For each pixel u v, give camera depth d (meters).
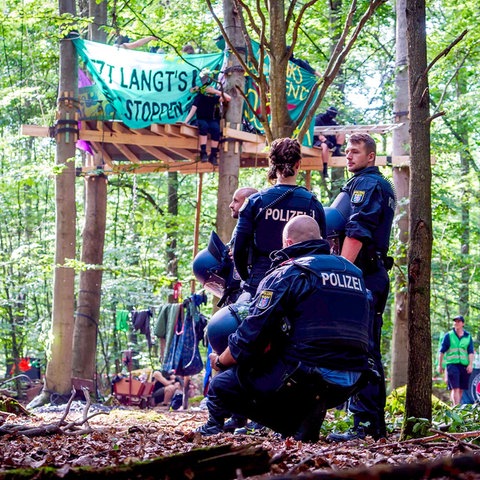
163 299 18.28
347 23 9.21
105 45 13.57
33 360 18.97
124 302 17.41
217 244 7.73
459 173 22.72
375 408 6.14
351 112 21.34
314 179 23.25
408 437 5.66
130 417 9.84
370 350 6.00
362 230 6.14
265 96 9.18
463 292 25.06
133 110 13.56
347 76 22.94
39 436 6.07
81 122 14.23
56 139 14.30
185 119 13.55
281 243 6.04
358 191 6.29
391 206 6.35
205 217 25.56
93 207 16.17
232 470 2.96
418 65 5.74
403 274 15.10
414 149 5.71
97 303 16.09
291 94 13.84
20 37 22.22
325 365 5.10
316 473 2.50
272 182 6.60
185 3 17.75
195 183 26.34
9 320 22.33
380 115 21.45
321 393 5.13
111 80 13.58
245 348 5.18
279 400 5.21
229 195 13.70
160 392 15.05
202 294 13.70
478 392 15.31
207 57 13.62
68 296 14.60
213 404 5.96
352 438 6.09
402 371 15.56
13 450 4.97
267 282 5.21
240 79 13.59
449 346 16.11
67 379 14.48
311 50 22.11
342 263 5.27
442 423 6.84
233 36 13.50
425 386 5.70
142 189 25.77
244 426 6.46
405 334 15.63
